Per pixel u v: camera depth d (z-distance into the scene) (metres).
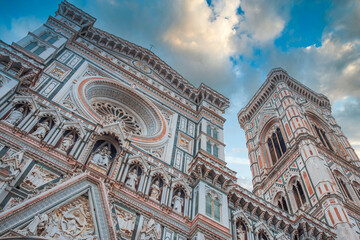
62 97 30.05
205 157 32.22
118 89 36.97
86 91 33.12
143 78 41.25
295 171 53.41
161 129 35.41
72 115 28.44
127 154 28.42
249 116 78.56
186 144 35.97
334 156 56.41
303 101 71.81
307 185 49.25
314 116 68.62
